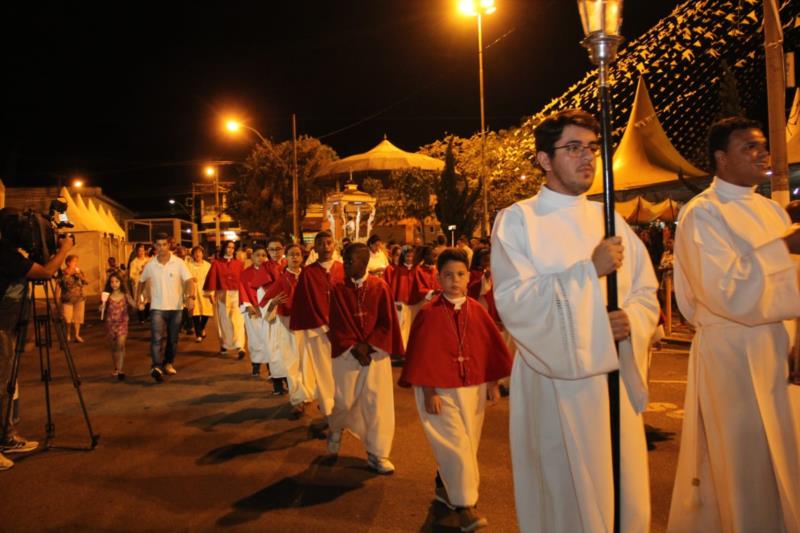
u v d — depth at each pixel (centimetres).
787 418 307
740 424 312
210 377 1028
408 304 1164
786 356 313
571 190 278
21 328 627
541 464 271
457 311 466
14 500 516
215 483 548
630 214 1689
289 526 458
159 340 1009
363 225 1611
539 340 250
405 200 3259
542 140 280
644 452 267
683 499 337
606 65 248
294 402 762
